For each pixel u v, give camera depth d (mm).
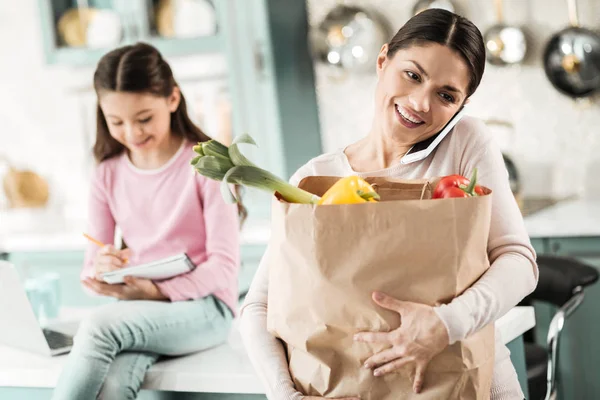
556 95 4098
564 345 3613
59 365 2266
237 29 4188
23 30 5203
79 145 5180
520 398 1888
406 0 4285
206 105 4754
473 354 1553
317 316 1551
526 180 4211
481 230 1534
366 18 4301
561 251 3604
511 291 1597
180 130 2605
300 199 1607
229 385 2115
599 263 3541
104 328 2168
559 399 3621
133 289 2387
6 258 4543
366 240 1497
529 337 3465
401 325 1505
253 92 4219
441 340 1500
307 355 1604
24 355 2387
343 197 1543
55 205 5082
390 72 1763
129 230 2635
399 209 1485
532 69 4125
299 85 4348
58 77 5172
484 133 1830
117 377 2162
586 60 3904
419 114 1736
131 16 4414
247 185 1612
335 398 1583
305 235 1523
